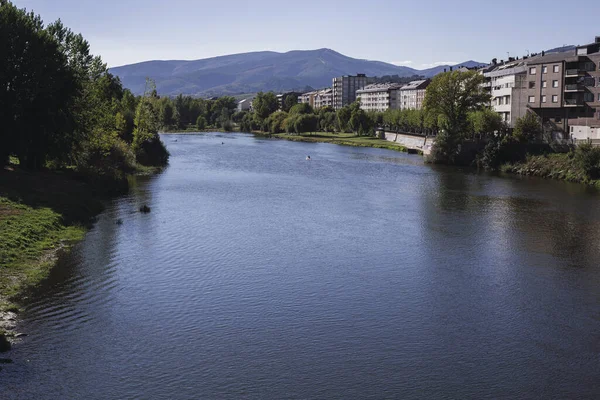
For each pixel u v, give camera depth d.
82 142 84.06
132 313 34.41
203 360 28.81
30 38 70.62
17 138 68.94
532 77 116.12
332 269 44.03
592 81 108.12
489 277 42.44
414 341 31.50
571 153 98.12
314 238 53.44
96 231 53.88
